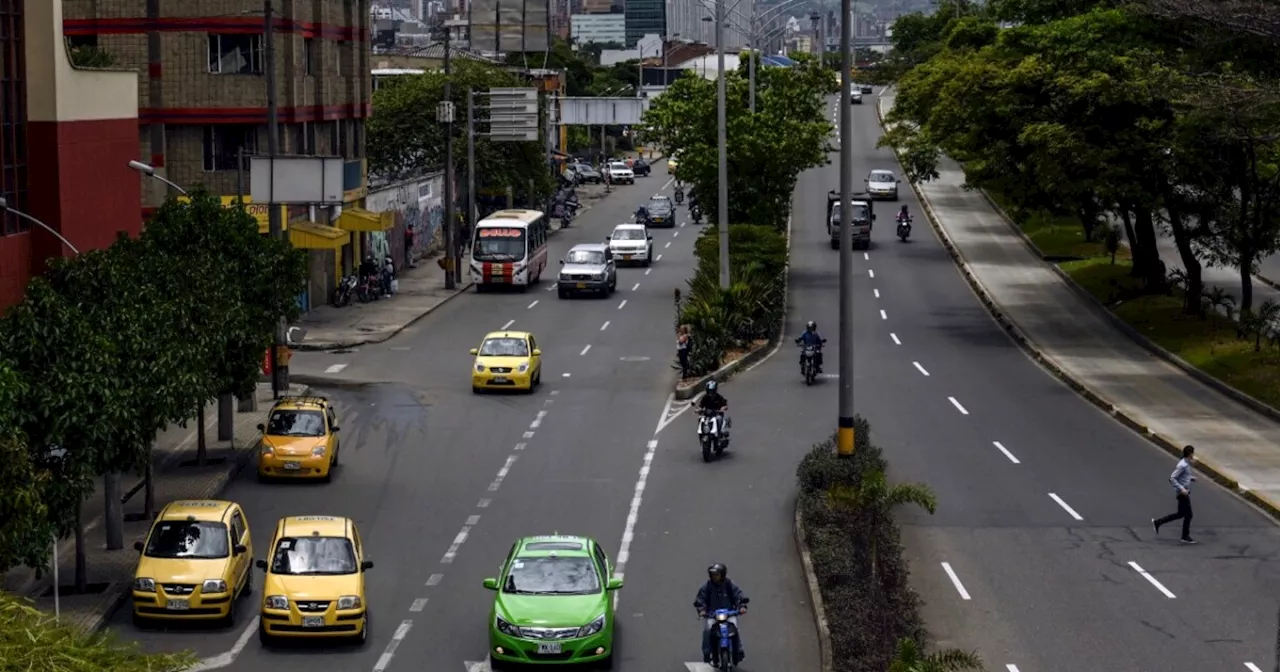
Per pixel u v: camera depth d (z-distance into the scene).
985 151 56.03
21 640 12.70
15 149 34.25
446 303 63.38
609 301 63.75
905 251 78.56
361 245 67.94
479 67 89.00
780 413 41.56
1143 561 28.27
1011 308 60.44
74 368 23.83
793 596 26.16
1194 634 24.16
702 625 24.55
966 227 86.75
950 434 39.06
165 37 54.81
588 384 45.88
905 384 45.97
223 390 34.28
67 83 35.69
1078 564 28.05
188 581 23.98
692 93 71.31
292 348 51.47
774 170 68.62
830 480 30.59
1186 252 55.16
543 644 22.05
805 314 59.28
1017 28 59.28
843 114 29.95
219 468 34.97
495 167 87.31
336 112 63.69
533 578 23.22
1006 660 22.88
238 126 56.03
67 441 24.05
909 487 24.66
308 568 23.81
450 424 40.28
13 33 34.22
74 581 26.34
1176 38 50.94
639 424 40.31
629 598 25.98
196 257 33.44
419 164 87.50
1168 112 50.50
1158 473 35.19
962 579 27.11
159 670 14.86
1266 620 24.86
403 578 27.08
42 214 35.09
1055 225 82.88
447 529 30.31
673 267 75.62
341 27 64.69
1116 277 64.81
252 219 36.06
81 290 27.16
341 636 23.28
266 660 22.70
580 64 159.88
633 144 165.75
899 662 18.64
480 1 94.50
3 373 20.27
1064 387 46.06
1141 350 51.88
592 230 92.88
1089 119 51.59
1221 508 32.19
